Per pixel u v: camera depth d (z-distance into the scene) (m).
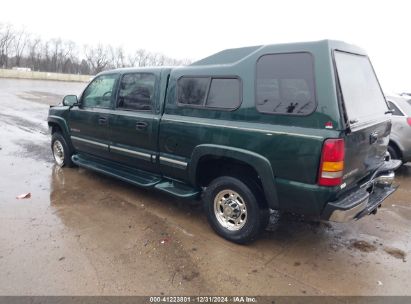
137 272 3.11
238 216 3.64
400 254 3.58
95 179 5.68
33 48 71.69
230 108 3.54
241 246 3.65
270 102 3.25
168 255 3.41
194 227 4.06
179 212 4.48
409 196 5.36
